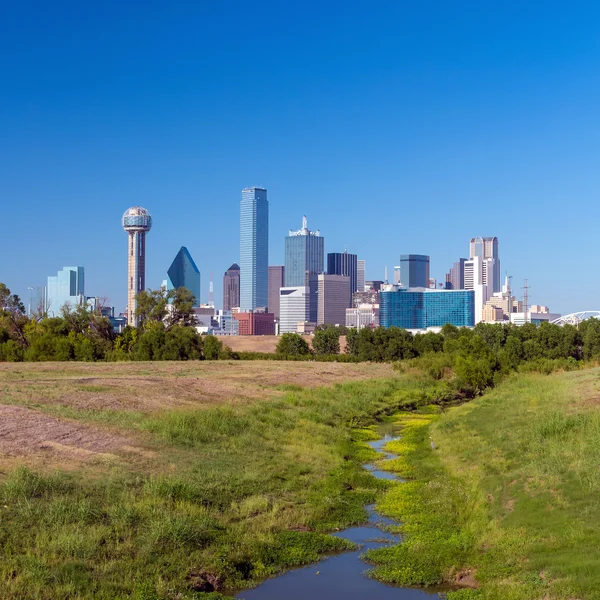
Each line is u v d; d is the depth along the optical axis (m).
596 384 55.31
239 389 62.03
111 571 20.73
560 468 29.66
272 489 31.72
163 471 30.55
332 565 24.08
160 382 60.09
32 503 24.00
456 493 31.45
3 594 18.44
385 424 58.41
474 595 20.66
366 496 32.78
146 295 138.88
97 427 36.53
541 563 21.28
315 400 61.56
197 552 22.97
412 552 24.56
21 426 34.34
